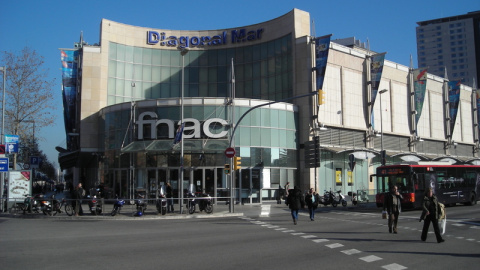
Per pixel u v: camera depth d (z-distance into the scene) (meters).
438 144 55.34
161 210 24.92
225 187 34.66
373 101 44.00
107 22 42.81
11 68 33.53
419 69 50.94
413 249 12.12
